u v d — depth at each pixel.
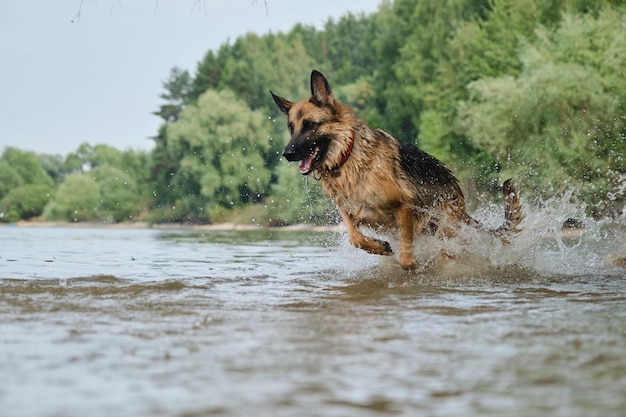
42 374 3.37
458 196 8.34
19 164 80.75
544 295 6.07
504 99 30.39
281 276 7.51
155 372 3.40
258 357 3.69
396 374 3.35
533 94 29.50
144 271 8.20
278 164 50.59
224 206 54.56
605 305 5.47
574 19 32.94
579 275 7.52
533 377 3.30
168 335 4.25
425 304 5.52
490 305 5.47
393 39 62.28
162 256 11.27
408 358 3.66
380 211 7.79
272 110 65.56
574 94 28.84
